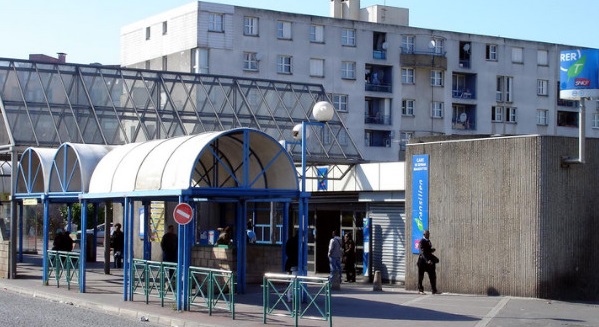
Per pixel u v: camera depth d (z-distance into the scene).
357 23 74.62
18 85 34.88
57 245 29.75
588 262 23.05
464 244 24.28
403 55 76.19
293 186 21.52
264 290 17.81
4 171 41.88
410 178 26.11
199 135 21.05
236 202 24.67
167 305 21.11
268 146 21.95
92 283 27.72
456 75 79.31
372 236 30.38
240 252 23.55
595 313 19.25
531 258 22.58
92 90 36.75
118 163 23.12
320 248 34.28
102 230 59.75
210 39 68.56
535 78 81.81
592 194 23.25
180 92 39.28
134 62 74.88
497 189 23.52
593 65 22.45
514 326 17.14
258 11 70.56
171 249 26.38
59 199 28.02
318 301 21.84
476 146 24.14
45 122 34.78
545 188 22.55
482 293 23.69
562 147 22.86
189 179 19.52
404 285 28.22
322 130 40.56
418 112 77.12
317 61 72.88
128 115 37.31
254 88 41.19
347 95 73.94
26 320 18.33
